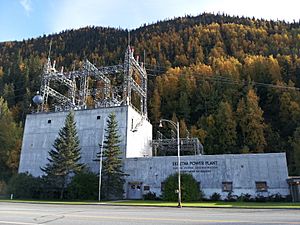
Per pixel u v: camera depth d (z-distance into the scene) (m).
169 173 39.81
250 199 35.59
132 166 41.84
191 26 170.25
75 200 37.34
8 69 117.06
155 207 25.25
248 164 37.16
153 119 89.88
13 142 67.50
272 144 75.31
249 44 134.50
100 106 48.97
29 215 15.65
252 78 100.69
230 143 75.19
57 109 52.12
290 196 34.66
